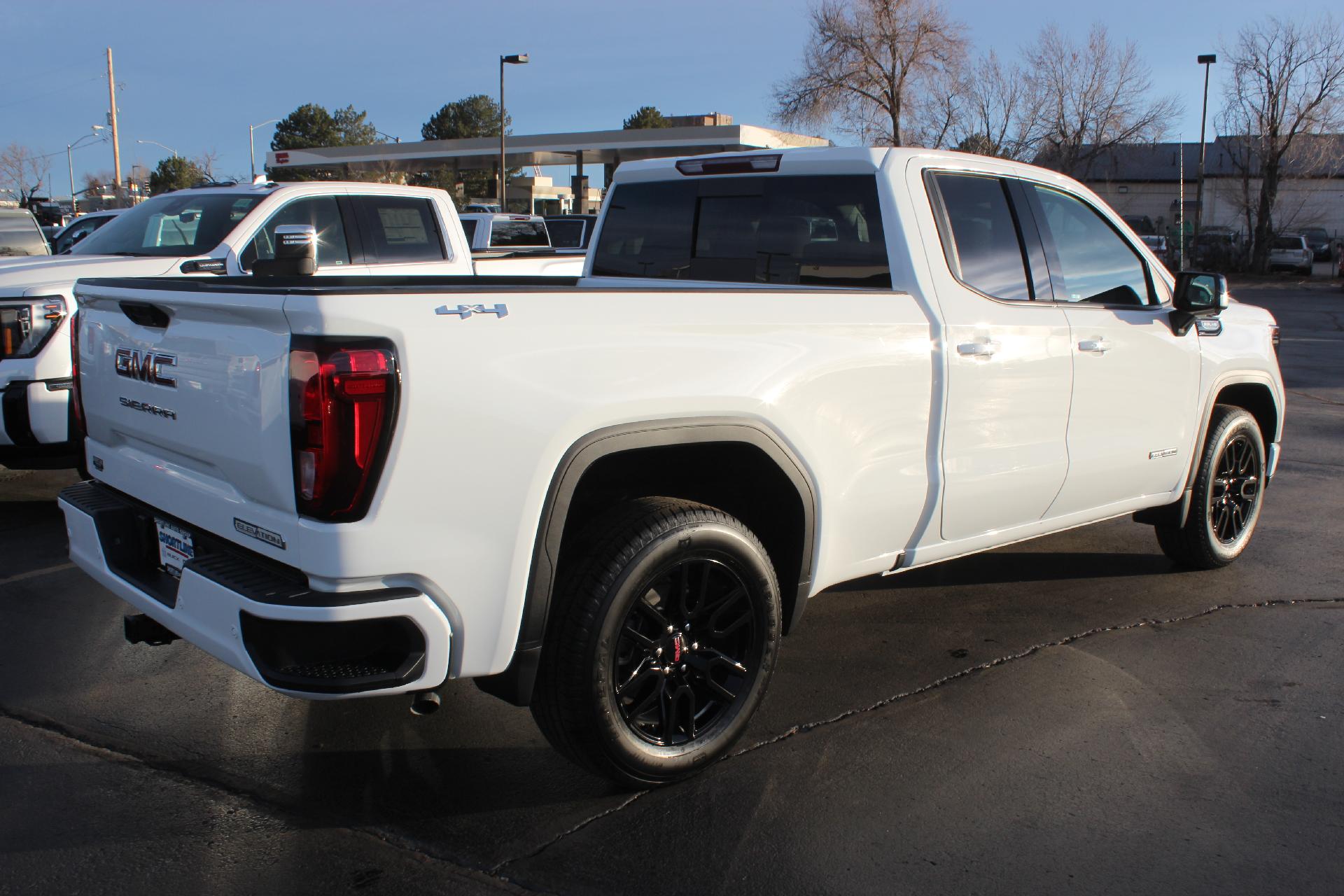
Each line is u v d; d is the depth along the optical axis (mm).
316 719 3766
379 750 3535
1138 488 4891
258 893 2740
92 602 4926
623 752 3098
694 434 3115
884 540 3803
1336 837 3059
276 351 2582
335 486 2533
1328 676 4199
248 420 2680
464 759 3480
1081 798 3256
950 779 3361
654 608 3150
